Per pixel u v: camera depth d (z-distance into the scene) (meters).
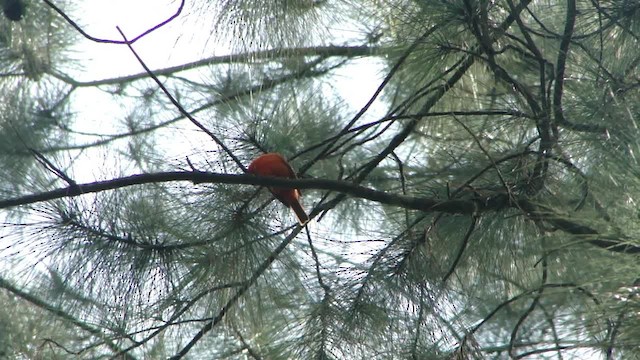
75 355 7.52
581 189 6.72
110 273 6.66
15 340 7.69
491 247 7.05
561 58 6.84
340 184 7.05
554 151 6.74
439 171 8.07
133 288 6.70
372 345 6.90
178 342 7.69
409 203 7.07
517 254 7.14
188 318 7.20
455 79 7.82
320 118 9.45
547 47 7.84
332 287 7.25
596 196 6.13
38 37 10.34
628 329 5.05
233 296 7.06
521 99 7.45
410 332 6.89
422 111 8.09
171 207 7.06
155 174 6.94
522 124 7.48
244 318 7.28
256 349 7.68
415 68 7.67
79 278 6.66
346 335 6.92
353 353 6.94
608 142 6.09
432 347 6.86
